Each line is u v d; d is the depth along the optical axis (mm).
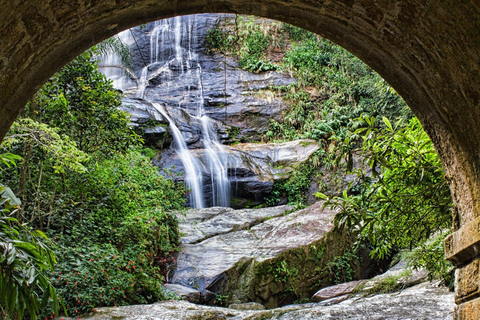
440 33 1862
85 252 5887
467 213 2107
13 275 3105
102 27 2287
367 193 3943
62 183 6539
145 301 6590
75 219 6633
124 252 6582
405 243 4109
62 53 2238
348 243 9625
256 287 8047
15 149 5793
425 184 3441
